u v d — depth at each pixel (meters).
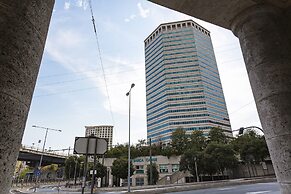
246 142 41.97
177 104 81.75
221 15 4.29
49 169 77.38
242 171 44.75
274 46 3.58
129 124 24.12
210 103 82.50
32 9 2.08
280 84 3.29
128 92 26.03
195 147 46.94
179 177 43.84
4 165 1.54
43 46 2.24
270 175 39.88
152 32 99.56
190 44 88.38
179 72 85.38
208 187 21.61
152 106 90.56
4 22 1.81
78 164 55.81
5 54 1.71
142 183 44.50
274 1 3.94
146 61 101.62
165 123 81.31
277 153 3.10
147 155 51.50
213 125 79.81
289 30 3.88
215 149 40.84
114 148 55.62
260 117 3.51
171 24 93.06
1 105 1.58
